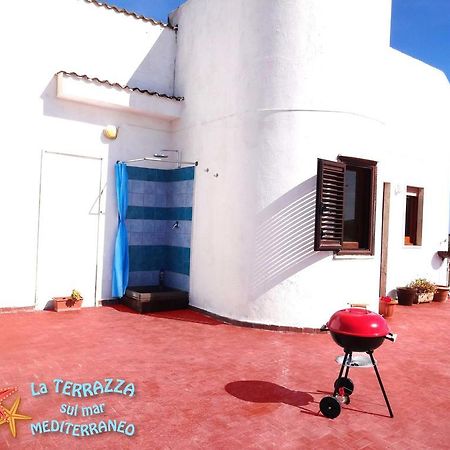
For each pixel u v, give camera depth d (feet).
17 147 25.07
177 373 16.39
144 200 30.04
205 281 26.71
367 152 25.20
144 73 30.35
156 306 27.02
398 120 34.27
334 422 12.84
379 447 11.50
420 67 35.99
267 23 23.77
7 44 24.72
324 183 22.97
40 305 26.04
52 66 26.32
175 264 30.01
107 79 28.71
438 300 36.40
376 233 27.55
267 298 23.35
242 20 24.93
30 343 19.39
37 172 25.75
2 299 24.84
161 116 30.01
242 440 11.54
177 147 30.42
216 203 26.11
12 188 24.94
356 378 16.71
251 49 24.29
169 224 30.86
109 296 28.60
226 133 25.59
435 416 13.53
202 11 28.55
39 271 25.94
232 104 25.26
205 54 27.99
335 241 23.65
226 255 25.09
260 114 23.77
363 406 14.11
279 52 23.48
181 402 13.79
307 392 15.05
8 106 24.76
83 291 27.58
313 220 23.30
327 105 23.58
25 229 25.39
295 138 23.25
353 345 13.07
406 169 35.14
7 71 24.72
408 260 35.78
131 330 22.47
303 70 23.31
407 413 13.66
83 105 27.30
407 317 29.22
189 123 29.12
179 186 29.89
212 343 20.63
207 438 11.57
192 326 23.73
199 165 27.86
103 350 18.83
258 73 23.93
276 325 23.17
